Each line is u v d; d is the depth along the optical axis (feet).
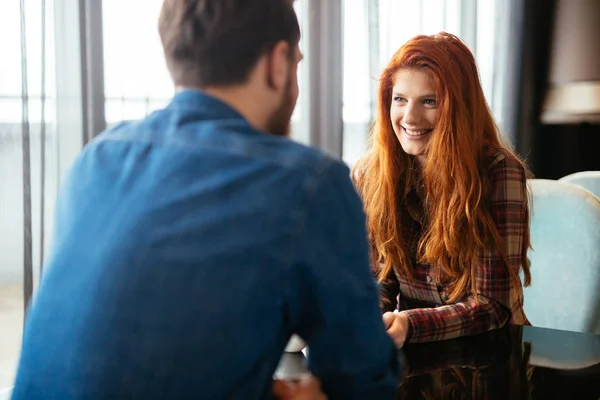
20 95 7.11
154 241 2.43
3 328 7.41
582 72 13.03
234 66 2.65
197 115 2.66
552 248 5.78
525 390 3.47
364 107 10.27
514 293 4.72
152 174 2.56
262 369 2.50
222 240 2.40
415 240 5.16
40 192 7.26
